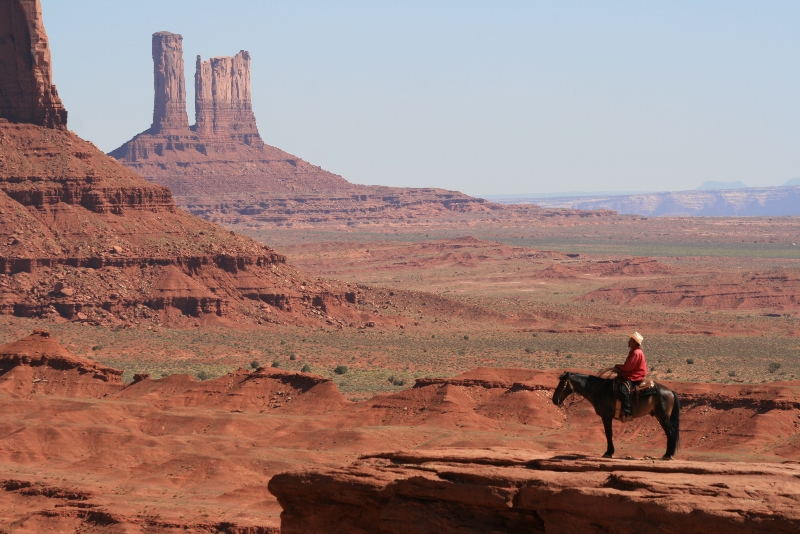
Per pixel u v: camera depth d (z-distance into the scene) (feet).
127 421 380.99
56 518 272.92
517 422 353.10
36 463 341.00
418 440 337.11
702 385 341.82
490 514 71.82
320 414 387.34
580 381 76.07
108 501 283.18
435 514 73.26
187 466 318.65
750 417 314.35
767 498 63.00
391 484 76.02
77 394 423.23
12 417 385.29
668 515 63.72
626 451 298.97
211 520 260.01
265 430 367.25
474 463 76.18
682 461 71.67
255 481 309.01
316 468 80.94
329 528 79.51
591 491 67.15
